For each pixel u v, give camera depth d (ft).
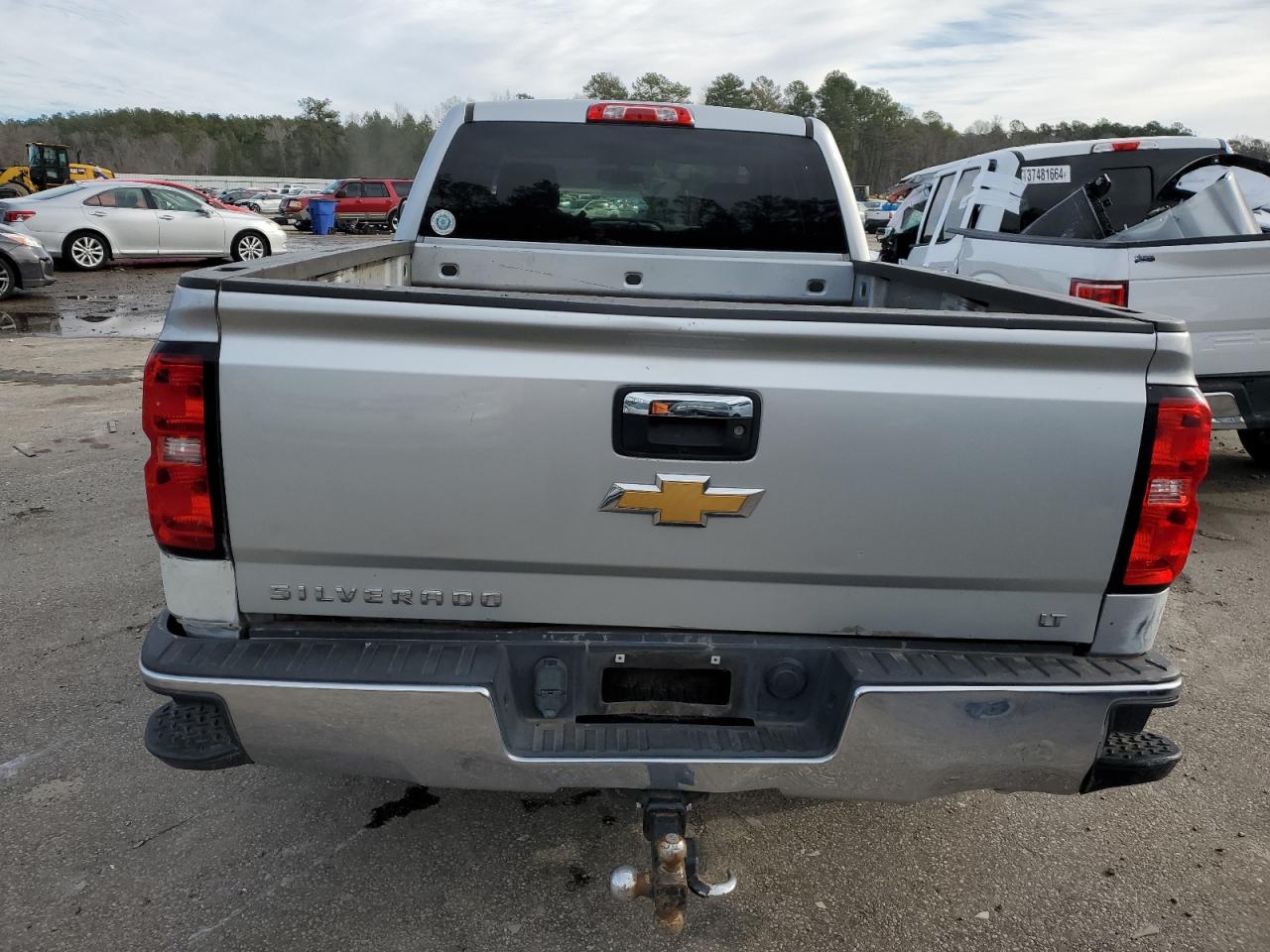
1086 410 6.36
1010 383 6.35
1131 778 6.86
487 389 6.26
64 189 56.24
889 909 8.19
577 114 13.02
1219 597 15.16
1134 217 23.89
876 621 6.88
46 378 29.32
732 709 7.03
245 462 6.34
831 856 8.89
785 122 13.17
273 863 8.52
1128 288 17.62
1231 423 17.93
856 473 6.42
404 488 6.41
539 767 6.50
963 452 6.39
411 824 9.12
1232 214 19.36
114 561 15.33
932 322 6.23
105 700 11.19
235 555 6.60
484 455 6.36
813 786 6.69
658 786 6.60
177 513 6.45
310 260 8.46
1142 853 9.02
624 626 6.90
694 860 6.63
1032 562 6.61
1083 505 6.49
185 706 7.15
